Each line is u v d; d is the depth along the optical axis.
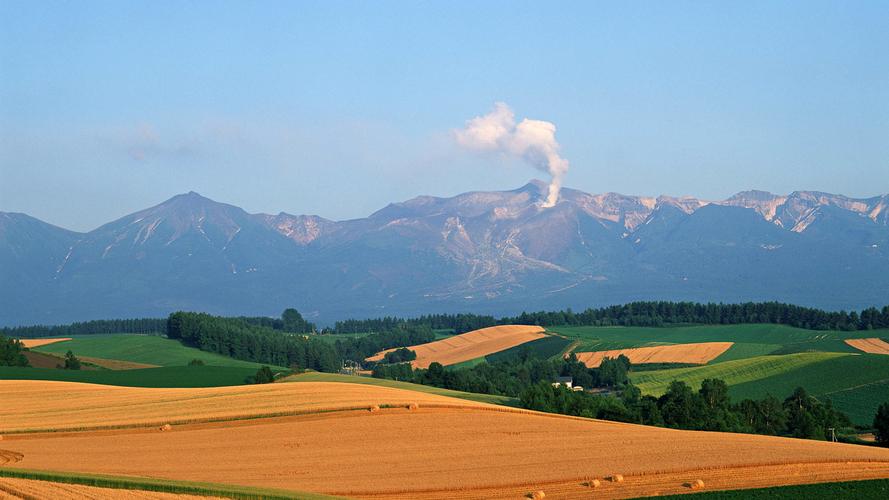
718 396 120.88
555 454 65.69
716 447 67.50
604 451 66.44
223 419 80.62
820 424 114.62
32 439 76.06
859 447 69.62
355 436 73.38
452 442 70.88
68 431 78.69
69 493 50.38
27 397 101.38
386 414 81.62
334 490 55.03
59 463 65.06
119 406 91.88
